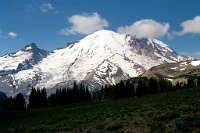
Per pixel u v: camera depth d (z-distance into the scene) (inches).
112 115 1407.5
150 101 1881.2
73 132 1117.1
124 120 1202.6
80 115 1723.7
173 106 1349.7
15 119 2591.0
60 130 1208.8
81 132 1097.4
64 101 6230.3
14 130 1449.3
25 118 2581.2
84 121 1378.0
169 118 1062.4
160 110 1296.8
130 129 1008.9
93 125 1211.9
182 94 1957.4
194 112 1120.2
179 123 916.0
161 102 1605.6
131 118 1217.4
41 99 5905.5
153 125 996.6
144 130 964.6
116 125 1063.6
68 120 1558.8
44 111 3410.4
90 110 2038.6
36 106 5816.9
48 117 2160.4
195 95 1683.1
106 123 1184.2
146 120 1122.0
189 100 1483.8
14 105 5339.6
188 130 863.7
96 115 1533.0
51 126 1396.4
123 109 1594.5
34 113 3181.6
